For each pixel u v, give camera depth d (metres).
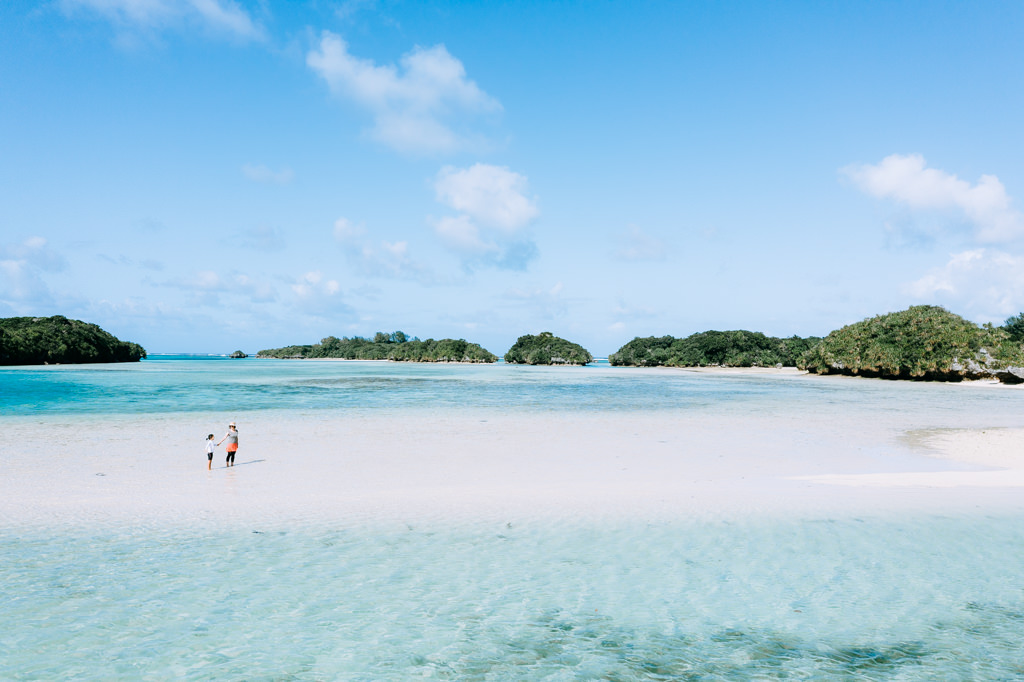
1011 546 11.28
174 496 14.88
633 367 158.12
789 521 12.86
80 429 26.48
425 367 140.75
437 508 13.84
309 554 10.89
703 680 7.09
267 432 26.11
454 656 7.61
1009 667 7.34
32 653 7.49
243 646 7.78
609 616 8.65
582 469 18.42
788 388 61.50
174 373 89.25
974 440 24.25
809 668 7.35
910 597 9.20
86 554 10.78
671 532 12.12
